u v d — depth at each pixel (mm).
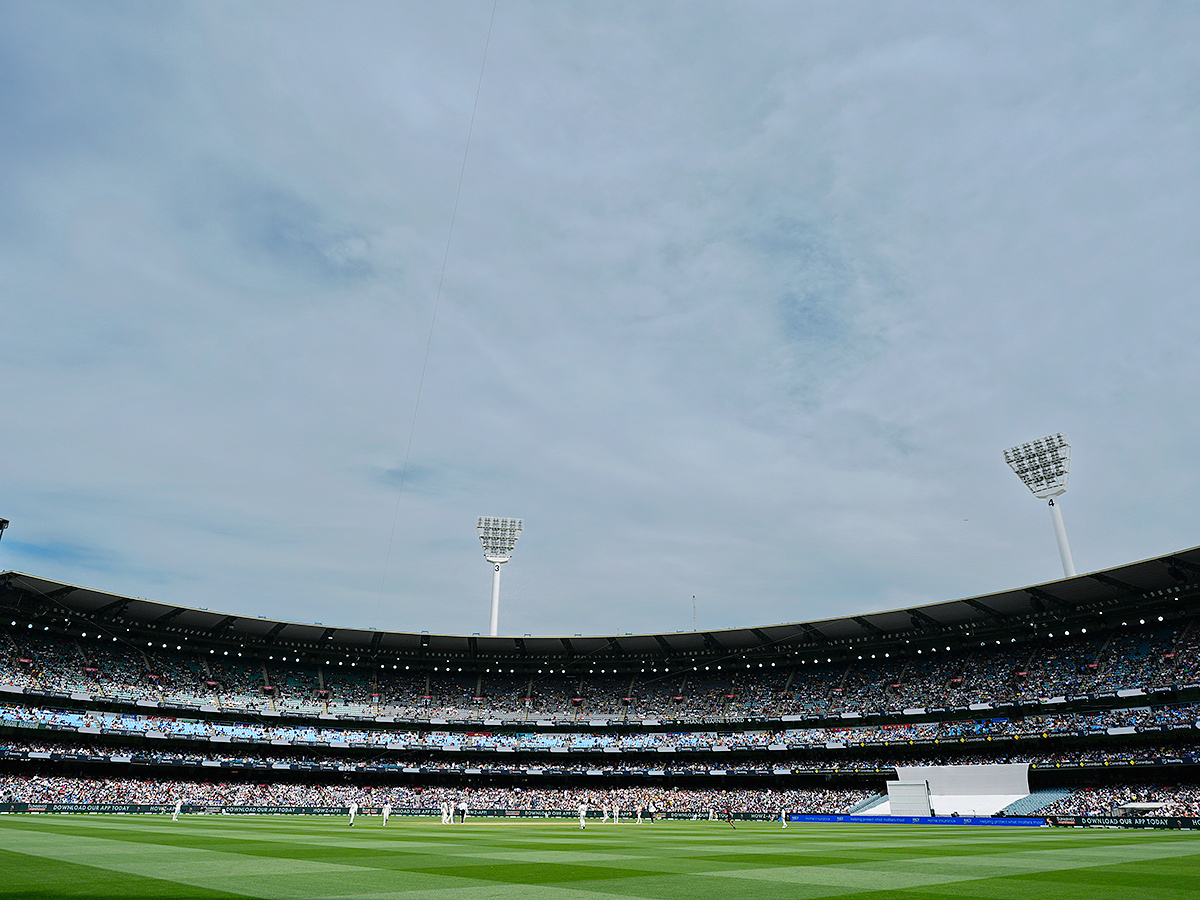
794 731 79938
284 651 89438
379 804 73750
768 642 86375
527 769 80750
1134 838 37094
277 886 16641
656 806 74250
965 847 31750
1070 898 15398
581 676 96750
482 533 109250
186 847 26984
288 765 75938
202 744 75062
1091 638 75312
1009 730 67688
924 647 83688
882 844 34344
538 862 24141
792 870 21828
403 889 16719
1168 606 70750
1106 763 61625
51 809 57188
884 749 74250
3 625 75312
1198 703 61906
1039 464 92688
